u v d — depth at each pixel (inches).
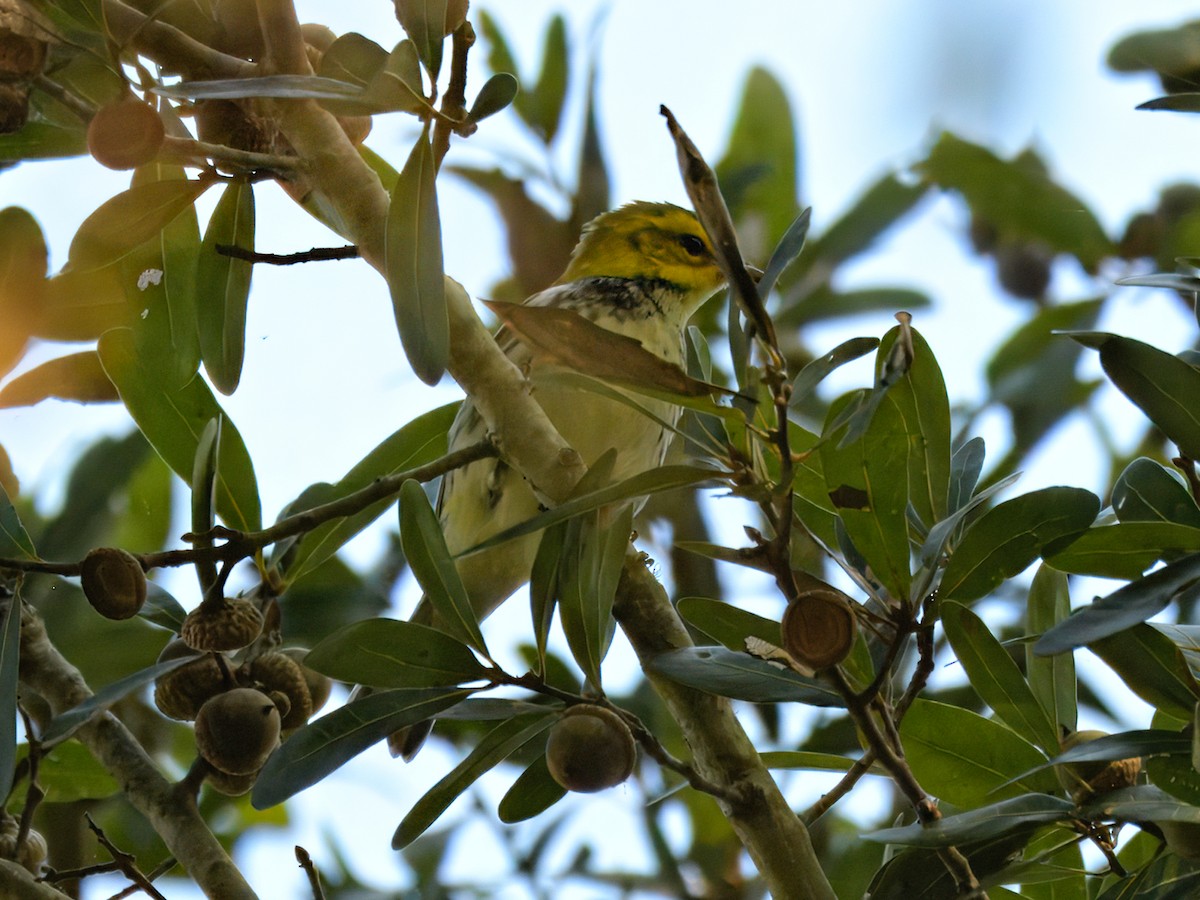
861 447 215.3
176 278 281.1
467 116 219.5
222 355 275.1
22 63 229.8
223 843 406.6
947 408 231.5
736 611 239.0
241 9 245.4
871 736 207.0
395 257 218.4
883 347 207.2
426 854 380.5
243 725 245.3
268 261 242.1
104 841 259.4
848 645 196.2
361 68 230.8
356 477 300.5
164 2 231.9
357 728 221.5
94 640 386.9
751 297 187.9
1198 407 209.3
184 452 292.7
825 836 378.0
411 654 221.9
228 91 213.6
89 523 395.5
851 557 259.8
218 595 243.6
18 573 235.3
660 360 195.0
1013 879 225.5
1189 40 300.4
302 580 356.8
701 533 411.8
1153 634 210.5
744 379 213.2
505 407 240.8
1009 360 437.7
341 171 238.7
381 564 397.7
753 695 217.6
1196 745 177.6
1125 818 200.5
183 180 251.8
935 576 233.5
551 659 389.7
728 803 223.9
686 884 382.3
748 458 204.4
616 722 208.1
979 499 225.5
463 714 221.6
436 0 218.2
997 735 241.3
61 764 317.7
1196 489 219.0
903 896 223.0
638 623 236.2
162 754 398.9
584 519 223.5
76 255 253.0
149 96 228.1
